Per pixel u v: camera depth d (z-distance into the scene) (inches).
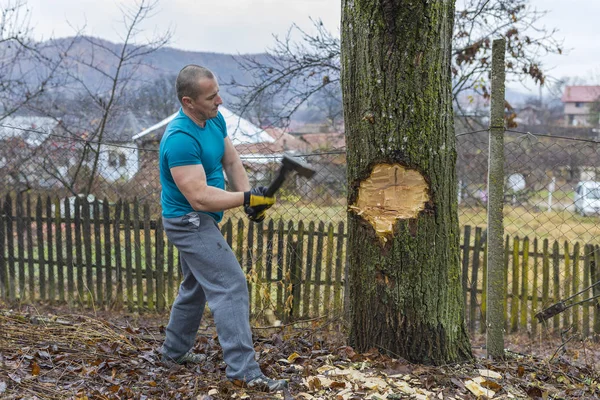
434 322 126.4
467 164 369.1
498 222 135.5
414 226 123.0
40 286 232.4
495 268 136.6
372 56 119.2
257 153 236.1
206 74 112.8
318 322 186.7
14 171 289.4
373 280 127.9
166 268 223.5
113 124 353.7
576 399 116.7
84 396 110.3
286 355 140.4
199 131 117.1
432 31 117.0
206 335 158.4
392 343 128.1
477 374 124.1
